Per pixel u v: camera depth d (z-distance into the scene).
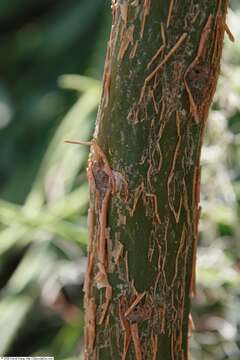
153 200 0.30
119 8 0.29
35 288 0.74
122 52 0.29
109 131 0.30
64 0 1.03
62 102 0.92
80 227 0.66
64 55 0.97
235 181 0.63
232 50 0.60
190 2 0.29
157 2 0.29
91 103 0.71
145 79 0.29
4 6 1.05
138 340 0.31
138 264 0.30
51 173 0.71
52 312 0.77
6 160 0.92
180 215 0.30
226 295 0.61
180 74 0.29
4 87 1.00
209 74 0.30
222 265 0.59
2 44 1.04
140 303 0.30
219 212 0.58
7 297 0.75
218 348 0.62
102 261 0.30
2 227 0.75
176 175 0.30
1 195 0.87
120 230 0.30
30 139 0.92
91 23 0.96
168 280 0.31
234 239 0.61
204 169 0.60
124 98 0.29
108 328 0.31
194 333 0.61
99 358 0.31
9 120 0.95
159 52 0.29
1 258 0.83
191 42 0.29
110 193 0.30
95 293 0.31
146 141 0.30
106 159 0.30
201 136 0.30
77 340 0.71
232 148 0.60
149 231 0.30
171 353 0.31
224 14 0.30
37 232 0.68
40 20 1.05
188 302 0.32
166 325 0.31
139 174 0.30
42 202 0.72
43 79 0.97
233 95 0.58
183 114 0.30
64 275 0.70
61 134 0.73
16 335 0.76
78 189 0.71
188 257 0.31
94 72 0.79
